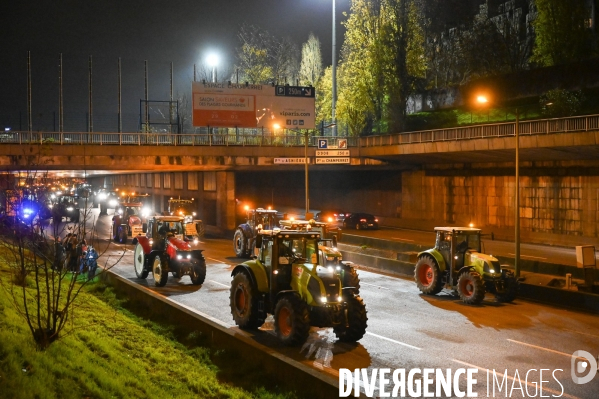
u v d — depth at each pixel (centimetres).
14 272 1908
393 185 5538
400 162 5072
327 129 6669
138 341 1434
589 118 3359
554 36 5022
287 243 1611
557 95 4428
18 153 3788
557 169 4012
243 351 1316
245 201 7838
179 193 5981
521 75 5081
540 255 3469
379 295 2258
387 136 4650
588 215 3812
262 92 4725
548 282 2533
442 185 4956
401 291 2348
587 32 5062
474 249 2212
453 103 5741
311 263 1553
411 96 6184
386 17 5541
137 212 4181
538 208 4150
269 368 1220
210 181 5162
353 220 5094
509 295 2133
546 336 1670
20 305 1470
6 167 3791
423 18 7075
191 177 5616
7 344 1039
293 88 4797
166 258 2342
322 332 1673
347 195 6222
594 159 3769
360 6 5672
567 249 3775
